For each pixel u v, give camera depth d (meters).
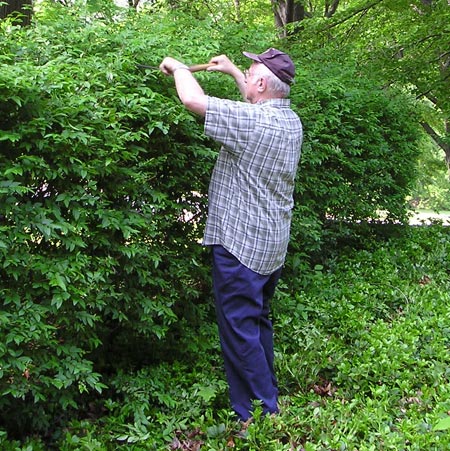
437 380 3.31
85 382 2.80
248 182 2.76
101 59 2.95
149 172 3.03
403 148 6.25
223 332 2.85
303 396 3.14
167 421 2.83
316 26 8.80
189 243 3.44
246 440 2.64
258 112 2.71
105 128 2.69
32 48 2.88
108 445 2.70
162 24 3.62
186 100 2.65
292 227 4.45
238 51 4.00
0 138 2.34
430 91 8.82
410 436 2.66
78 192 2.63
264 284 2.89
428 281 5.24
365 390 3.27
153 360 3.41
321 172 5.00
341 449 2.58
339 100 5.00
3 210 2.40
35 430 2.79
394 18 9.23
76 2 3.42
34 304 2.48
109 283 2.86
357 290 4.59
